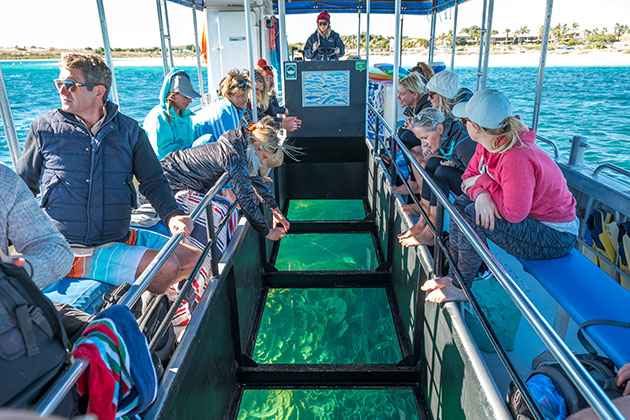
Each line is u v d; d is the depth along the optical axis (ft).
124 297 4.60
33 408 2.89
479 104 7.03
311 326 12.57
